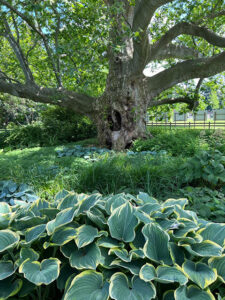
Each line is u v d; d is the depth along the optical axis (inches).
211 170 150.4
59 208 80.1
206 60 331.6
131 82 340.5
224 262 60.6
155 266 61.2
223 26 402.6
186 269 56.1
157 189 150.6
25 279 59.6
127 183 160.7
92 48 279.7
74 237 63.8
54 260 59.3
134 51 293.6
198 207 126.3
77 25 307.3
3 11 299.4
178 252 63.7
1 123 867.4
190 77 346.0
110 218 70.3
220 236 67.9
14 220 71.9
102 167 170.9
